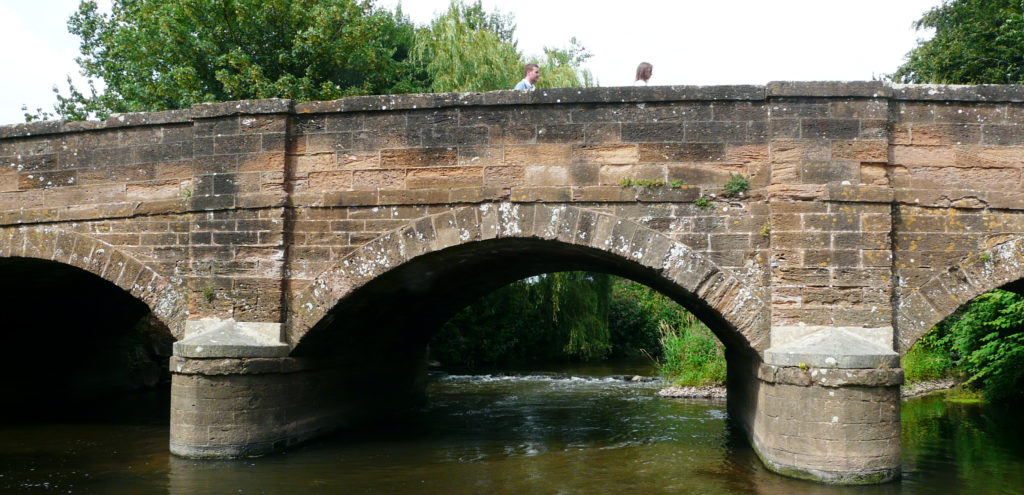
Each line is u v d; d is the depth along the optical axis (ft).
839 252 28.27
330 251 31.96
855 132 28.66
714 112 29.68
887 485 26.48
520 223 30.32
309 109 32.30
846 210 28.40
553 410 50.03
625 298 120.88
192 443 31.19
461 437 38.75
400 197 31.32
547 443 37.04
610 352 105.70
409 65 76.23
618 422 44.21
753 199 29.22
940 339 61.72
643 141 29.94
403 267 31.89
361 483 28.58
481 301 96.32
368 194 31.60
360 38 66.49
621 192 29.81
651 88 29.89
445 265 37.01
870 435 26.43
